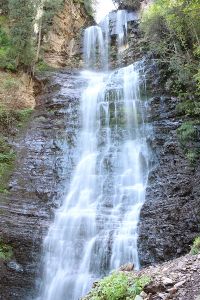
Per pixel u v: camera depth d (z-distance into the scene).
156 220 11.23
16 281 11.00
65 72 18.91
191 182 11.59
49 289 10.86
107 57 22.77
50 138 15.06
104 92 16.72
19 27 18.06
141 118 14.95
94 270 10.84
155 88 15.67
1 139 14.69
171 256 10.32
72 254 11.27
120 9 26.14
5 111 15.46
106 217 11.99
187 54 13.73
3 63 17.56
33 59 18.38
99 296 6.16
